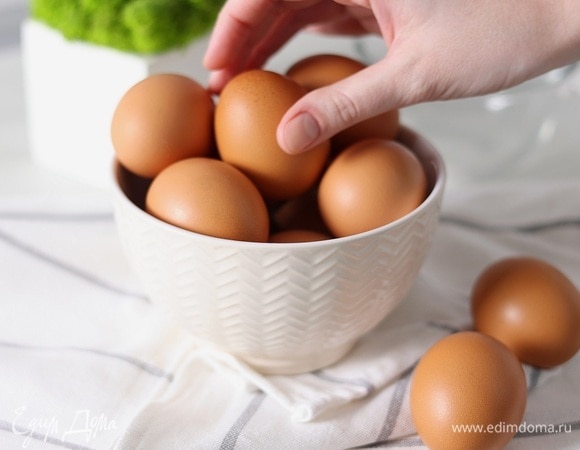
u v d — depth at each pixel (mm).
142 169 479
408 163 468
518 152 709
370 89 450
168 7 622
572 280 568
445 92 466
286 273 439
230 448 448
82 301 547
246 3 510
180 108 471
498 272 512
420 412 449
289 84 470
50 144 676
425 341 517
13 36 848
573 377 503
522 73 468
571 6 463
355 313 466
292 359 488
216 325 466
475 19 459
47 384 480
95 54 630
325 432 459
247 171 467
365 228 458
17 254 577
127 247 476
